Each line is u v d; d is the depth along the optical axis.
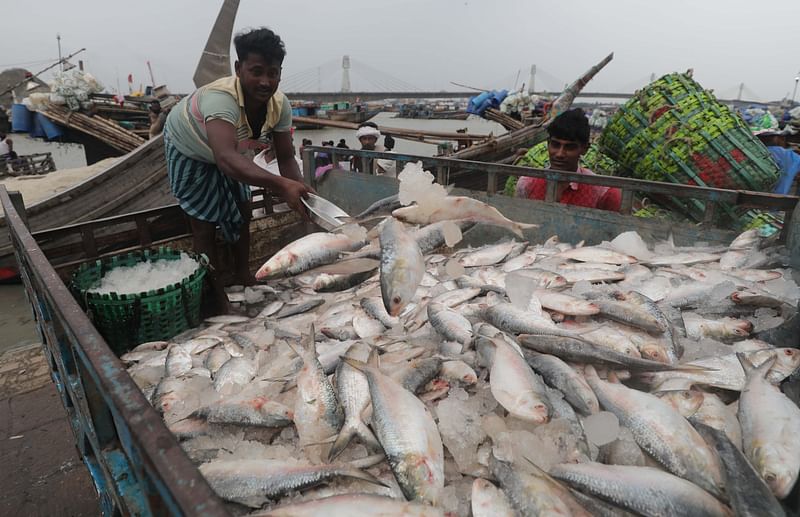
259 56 3.49
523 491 1.42
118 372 0.98
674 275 2.90
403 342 2.47
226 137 3.38
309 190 2.97
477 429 1.72
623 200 3.62
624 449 1.67
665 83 5.47
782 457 1.51
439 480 1.51
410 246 2.23
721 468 1.50
